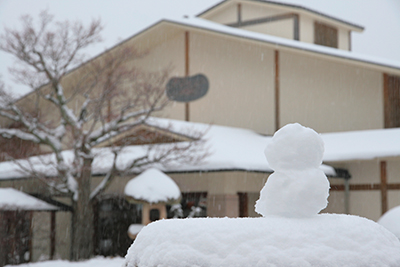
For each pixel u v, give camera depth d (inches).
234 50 728.3
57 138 580.1
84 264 527.2
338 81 668.1
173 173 571.2
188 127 629.9
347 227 123.0
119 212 635.5
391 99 637.9
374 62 605.9
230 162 526.6
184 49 755.4
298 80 688.4
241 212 565.9
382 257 119.3
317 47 665.6
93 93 669.3
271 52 705.0
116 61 641.6
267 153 138.1
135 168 569.3
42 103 768.3
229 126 721.0
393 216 422.6
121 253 622.2
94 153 574.9
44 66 559.5
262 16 775.7
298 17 743.1
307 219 126.9
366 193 617.3
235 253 116.8
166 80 761.0
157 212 608.4
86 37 577.3
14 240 619.8
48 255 657.0
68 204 675.4
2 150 689.0
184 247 121.7
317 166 136.9
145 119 576.1
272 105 697.6
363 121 650.8
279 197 132.4
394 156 560.1
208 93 738.8
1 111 575.5
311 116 677.3
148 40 743.1
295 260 114.0
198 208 570.3
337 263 114.6
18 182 693.3
